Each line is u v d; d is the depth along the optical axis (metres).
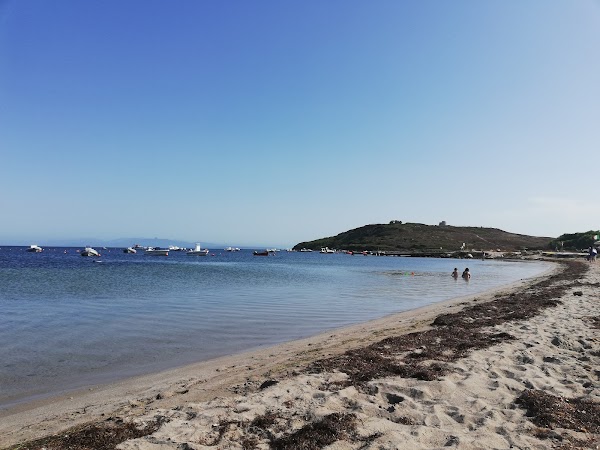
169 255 139.88
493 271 69.31
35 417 7.80
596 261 80.81
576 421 6.58
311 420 6.84
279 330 16.77
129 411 7.77
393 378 9.05
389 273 61.31
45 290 29.56
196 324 17.53
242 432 6.41
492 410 7.05
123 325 17.03
